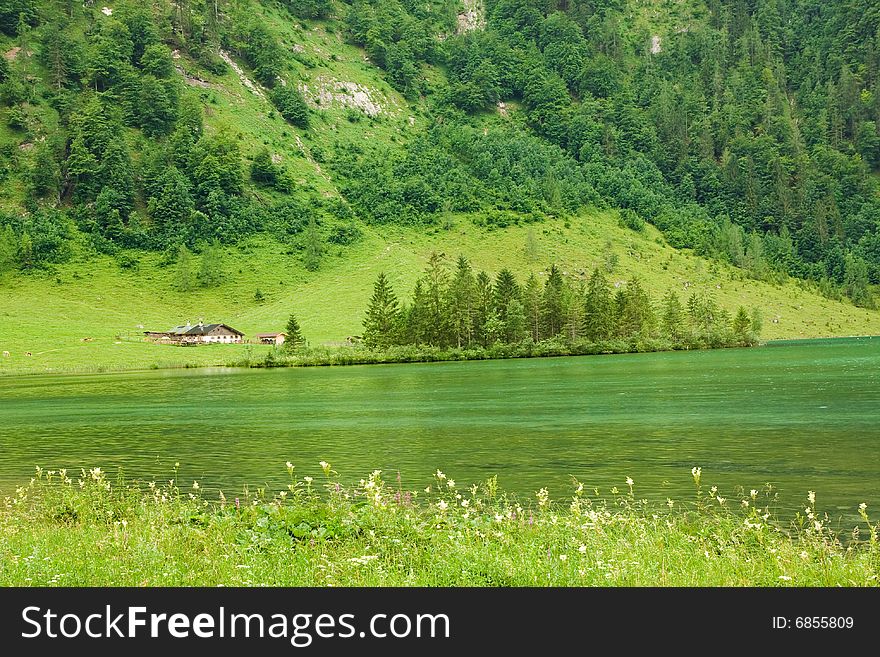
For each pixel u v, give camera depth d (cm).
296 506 2233
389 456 4972
